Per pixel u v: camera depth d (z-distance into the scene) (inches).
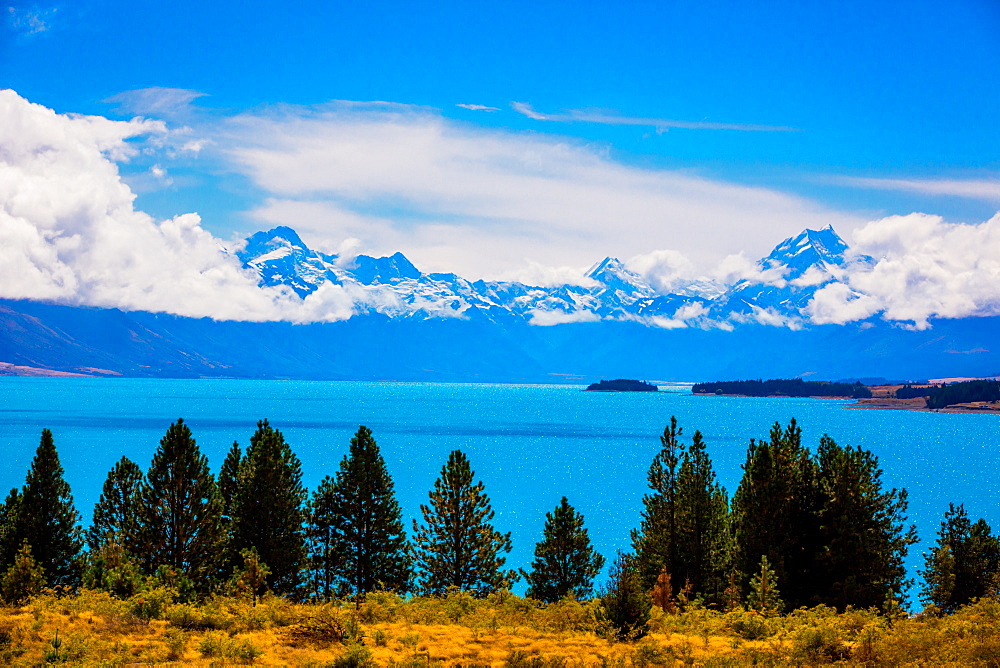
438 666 1048.8
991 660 1052.5
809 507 2181.3
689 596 2231.8
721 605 2174.0
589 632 1304.1
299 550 2233.0
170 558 2094.0
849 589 2014.0
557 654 1139.9
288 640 1151.6
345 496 2377.0
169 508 2107.5
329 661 1039.0
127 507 2129.7
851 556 2058.3
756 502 2180.1
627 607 1296.8
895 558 2154.3
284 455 2253.9
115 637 1107.3
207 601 1512.1
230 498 2357.3
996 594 2372.0
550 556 2234.3
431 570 2368.4
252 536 2194.9
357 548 2373.3
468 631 1295.5
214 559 2135.8
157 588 1433.3
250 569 1793.8
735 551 2239.2
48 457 2140.7
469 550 2369.6
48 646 1005.2
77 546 2167.8
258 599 1550.2
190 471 2119.8
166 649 1054.4
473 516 2380.7
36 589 1620.3
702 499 2356.1
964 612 1563.7
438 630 1293.1
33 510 2103.8
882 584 2054.6
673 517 2372.0
